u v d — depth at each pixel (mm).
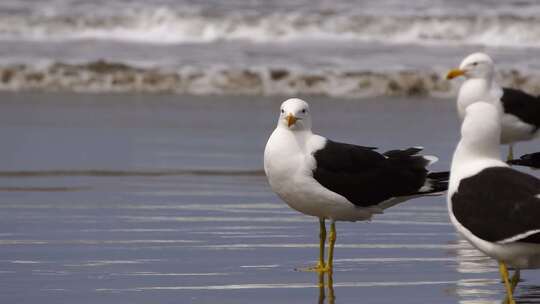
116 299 8328
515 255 7457
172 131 18953
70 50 27703
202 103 22672
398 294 8633
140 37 30078
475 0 33281
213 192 13617
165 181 14375
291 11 31688
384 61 26938
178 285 8820
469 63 15633
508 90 15805
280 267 9609
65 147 17062
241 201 13023
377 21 30984
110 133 18594
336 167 9500
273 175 9586
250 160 16234
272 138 9602
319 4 32531
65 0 32125
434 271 9484
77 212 12109
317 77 24906
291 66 25984
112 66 25297
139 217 11883
